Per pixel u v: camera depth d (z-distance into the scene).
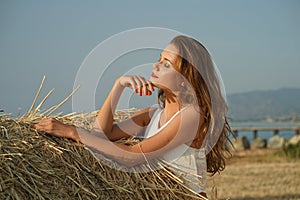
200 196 3.92
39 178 3.30
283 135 51.41
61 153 3.55
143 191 3.81
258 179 14.84
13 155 3.27
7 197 3.08
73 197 3.43
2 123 3.61
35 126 3.69
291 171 17.00
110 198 3.63
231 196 11.57
